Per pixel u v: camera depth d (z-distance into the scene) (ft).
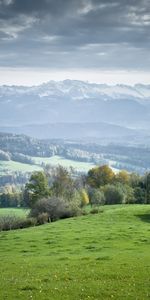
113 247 177.99
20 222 299.99
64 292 103.04
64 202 341.82
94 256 155.02
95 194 484.74
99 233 217.97
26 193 475.72
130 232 217.56
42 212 328.70
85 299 96.63
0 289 107.76
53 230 240.12
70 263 141.38
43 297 98.89
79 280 115.65
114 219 274.16
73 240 200.54
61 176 502.38
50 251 176.04
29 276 123.44
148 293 100.83
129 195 507.71
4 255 171.53
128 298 97.14
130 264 134.41
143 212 294.05
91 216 299.58
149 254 155.94
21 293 102.78
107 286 107.96
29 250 181.27
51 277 120.26
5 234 237.45
